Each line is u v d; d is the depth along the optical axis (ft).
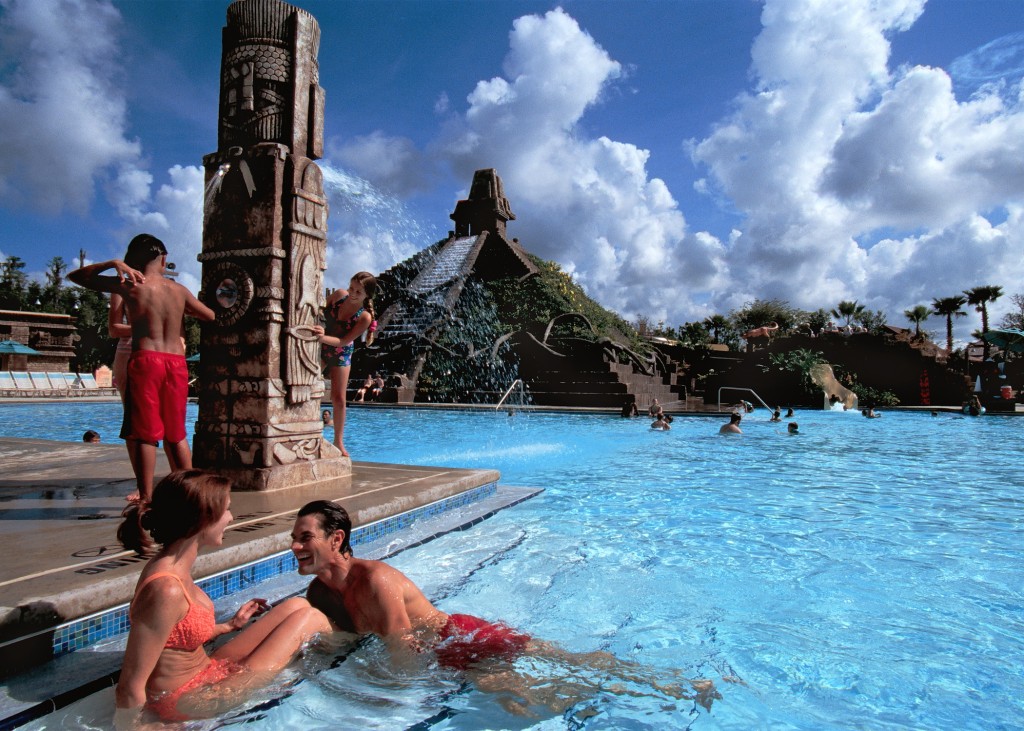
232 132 17.10
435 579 12.14
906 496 22.16
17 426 54.80
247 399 16.25
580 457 34.60
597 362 90.48
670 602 11.09
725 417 72.69
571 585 11.96
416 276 115.44
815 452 37.78
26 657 7.52
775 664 8.57
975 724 7.01
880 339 104.12
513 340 95.66
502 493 21.02
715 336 188.75
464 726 6.70
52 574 8.83
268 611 8.46
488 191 124.06
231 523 12.30
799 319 182.29
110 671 7.51
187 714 6.72
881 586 12.03
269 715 6.81
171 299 12.62
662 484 24.66
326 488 16.48
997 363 96.68
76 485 16.44
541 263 127.95
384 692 7.34
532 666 8.07
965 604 11.05
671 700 7.40
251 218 16.56
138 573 9.01
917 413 85.05
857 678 8.16
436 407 76.79
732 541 15.37
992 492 23.11
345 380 19.35
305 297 17.15
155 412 12.17
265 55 16.98
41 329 115.96
